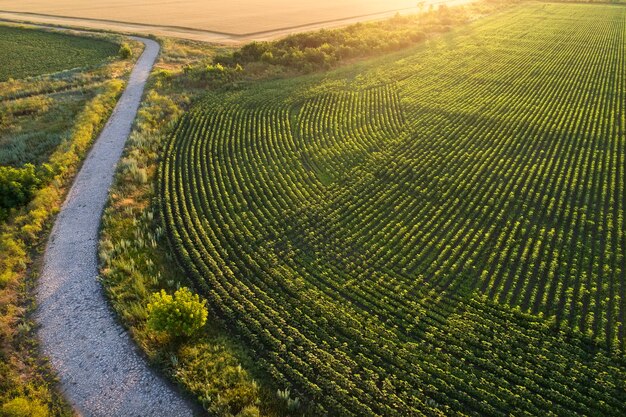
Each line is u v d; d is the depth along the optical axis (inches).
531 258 1390.3
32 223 1497.3
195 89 2709.2
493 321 1182.3
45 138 2113.7
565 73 2942.9
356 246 1464.1
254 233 1524.4
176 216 1601.9
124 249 1407.5
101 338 1119.0
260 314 1200.2
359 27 3939.5
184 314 1080.2
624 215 1581.0
